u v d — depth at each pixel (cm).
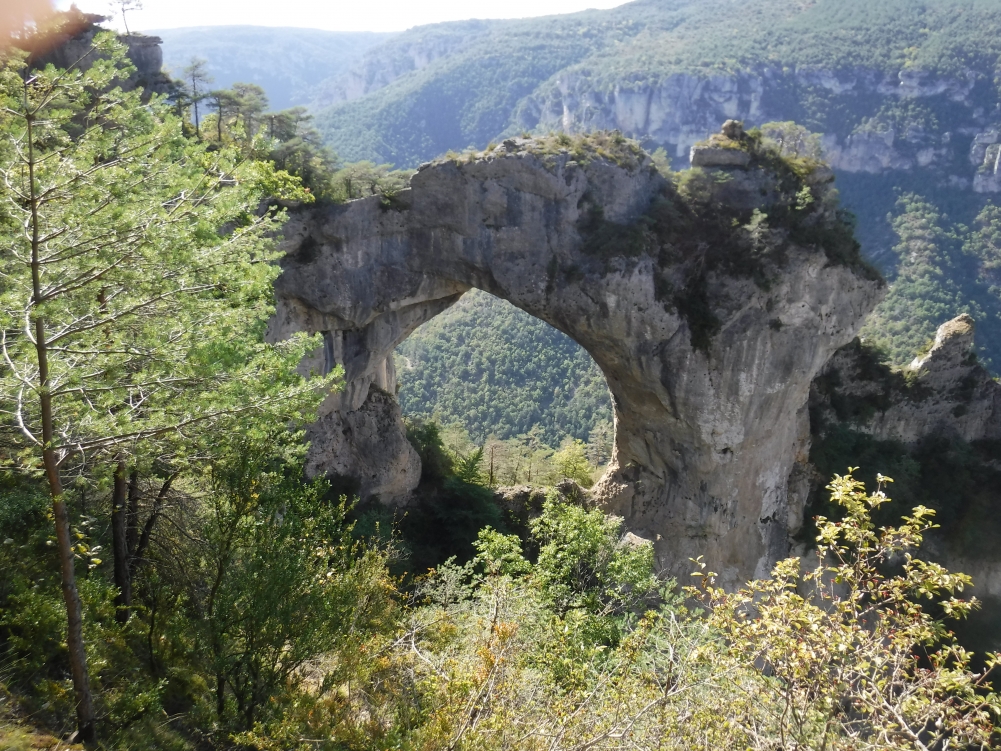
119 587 1156
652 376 2892
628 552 2047
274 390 933
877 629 846
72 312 805
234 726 1023
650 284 2789
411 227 2850
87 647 999
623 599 1883
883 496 876
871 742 795
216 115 3009
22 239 756
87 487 1156
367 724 941
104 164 771
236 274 896
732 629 926
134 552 1232
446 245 2855
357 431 3192
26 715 866
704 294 2822
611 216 2855
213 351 875
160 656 1184
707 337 2800
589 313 2831
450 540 3183
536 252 2819
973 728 759
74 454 873
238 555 1089
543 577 1827
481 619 1297
